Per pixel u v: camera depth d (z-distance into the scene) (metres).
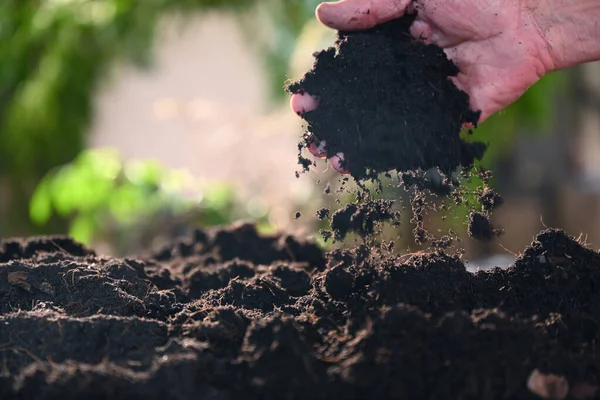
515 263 0.62
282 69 1.32
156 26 1.31
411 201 0.67
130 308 0.61
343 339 0.56
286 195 1.16
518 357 0.54
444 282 0.60
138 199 1.06
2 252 0.73
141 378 0.53
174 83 1.39
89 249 0.76
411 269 0.61
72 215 1.39
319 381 0.53
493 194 0.65
